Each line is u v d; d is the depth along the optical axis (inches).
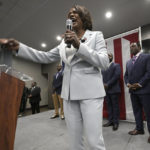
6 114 25.1
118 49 102.7
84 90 25.6
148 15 123.0
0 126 23.8
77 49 22.9
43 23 141.1
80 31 30.4
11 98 26.4
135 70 69.7
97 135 24.9
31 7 115.3
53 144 66.3
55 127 94.4
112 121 88.8
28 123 107.3
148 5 108.7
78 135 28.0
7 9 119.0
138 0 103.0
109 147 59.1
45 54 31.1
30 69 277.9
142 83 64.4
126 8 112.7
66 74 28.3
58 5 111.7
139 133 72.0
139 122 71.8
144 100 64.7
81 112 27.0
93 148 24.9
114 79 85.2
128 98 95.6
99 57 24.4
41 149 61.5
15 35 169.8
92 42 27.0
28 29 154.7
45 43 200.2
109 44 107.2
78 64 26.8
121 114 98.4
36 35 170.9
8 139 26.0
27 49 26.6
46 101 308.2
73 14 29.6
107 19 130.3
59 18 131.3
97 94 25.7
